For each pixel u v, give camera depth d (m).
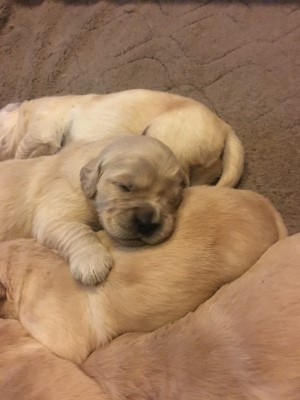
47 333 0.29
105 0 0.51
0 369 0.28
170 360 0.26
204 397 0.25
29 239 0.33
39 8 0.52
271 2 0.47
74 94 0.47
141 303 0.29
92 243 0.30
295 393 0.24
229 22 0.47
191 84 0.44
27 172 0.35
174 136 0.36
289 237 0.29
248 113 0.42
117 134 0.35
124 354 0.28
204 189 0.32
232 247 0.29
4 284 0.31
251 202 0.31
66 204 0.32
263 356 0.25
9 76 0.49
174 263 0.29
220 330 0.26
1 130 0.44
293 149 0.39
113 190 0.30
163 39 0.47
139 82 0.46
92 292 0.29
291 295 0.26
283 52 0.44
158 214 0.29
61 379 0.27
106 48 0.48
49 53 0.49
